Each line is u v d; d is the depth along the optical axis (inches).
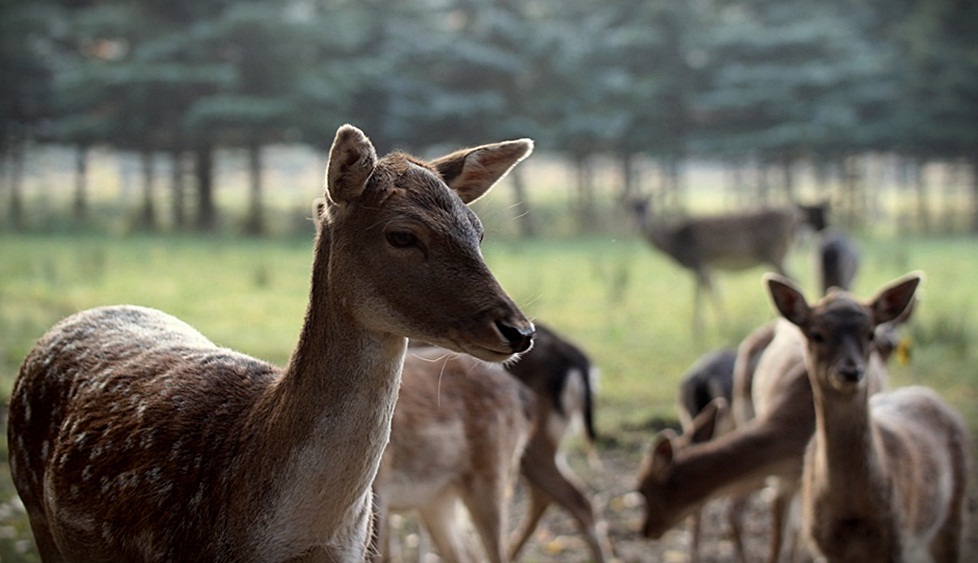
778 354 278.2
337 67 1374.3
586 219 1423.5
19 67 1387.8
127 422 149.4
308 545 133.2
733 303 743.1
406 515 305.7
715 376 330.0
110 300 665.0
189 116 1295.5
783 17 1592.0
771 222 779.4
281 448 132.4
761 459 248.1
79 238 1171.3
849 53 1517.0
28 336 512.7
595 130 1387.8
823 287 588.4
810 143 1416.1
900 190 1872.5
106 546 147.1
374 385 131.1
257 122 1307.8
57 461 154.5
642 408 418.6
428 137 1454.2
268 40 1355.8
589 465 355.3
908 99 1473.9
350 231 129.3
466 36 1508.4
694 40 1499.8
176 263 916.0
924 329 568.1
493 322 122.7
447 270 125.1
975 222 1430.9
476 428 232.1
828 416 210.7
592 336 582.6
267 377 149.7
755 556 288.5
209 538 135.4
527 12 1577.3
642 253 1090.1
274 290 748.0
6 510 282.0
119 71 1311.5
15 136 1423.5
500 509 236.2
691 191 1988.2
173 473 141.1
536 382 270.4
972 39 1508.4
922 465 230.1
